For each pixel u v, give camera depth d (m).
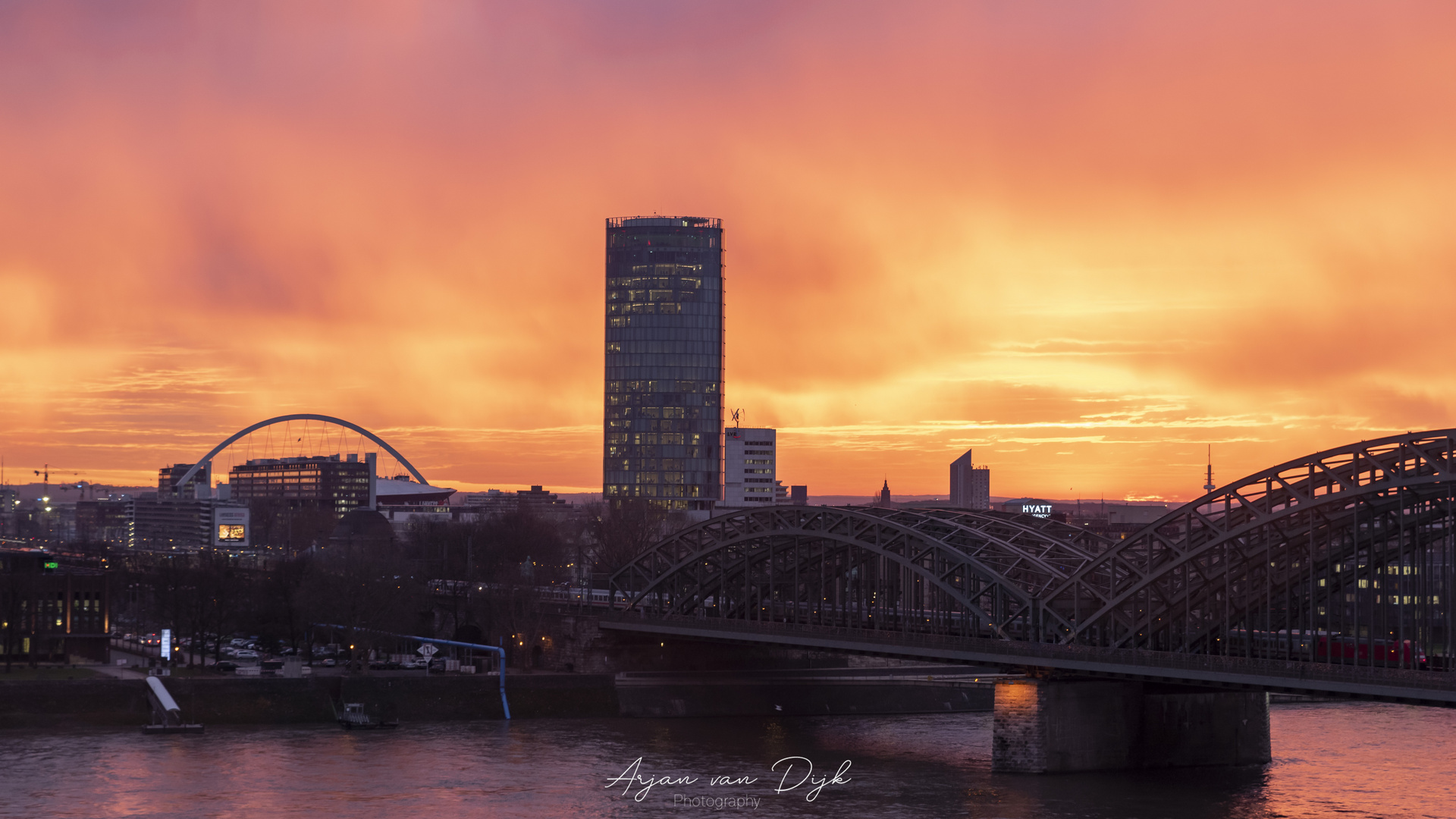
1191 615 198.75
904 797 178.75
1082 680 197.50
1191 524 187.88
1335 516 178.25
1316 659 191.62
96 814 168.12
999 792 181.25
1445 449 167.00
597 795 180.12
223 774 192.00
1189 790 182.62
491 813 170.00
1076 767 195.88
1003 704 198.12
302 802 175.38
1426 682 158.38
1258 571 190.75
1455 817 166.25
